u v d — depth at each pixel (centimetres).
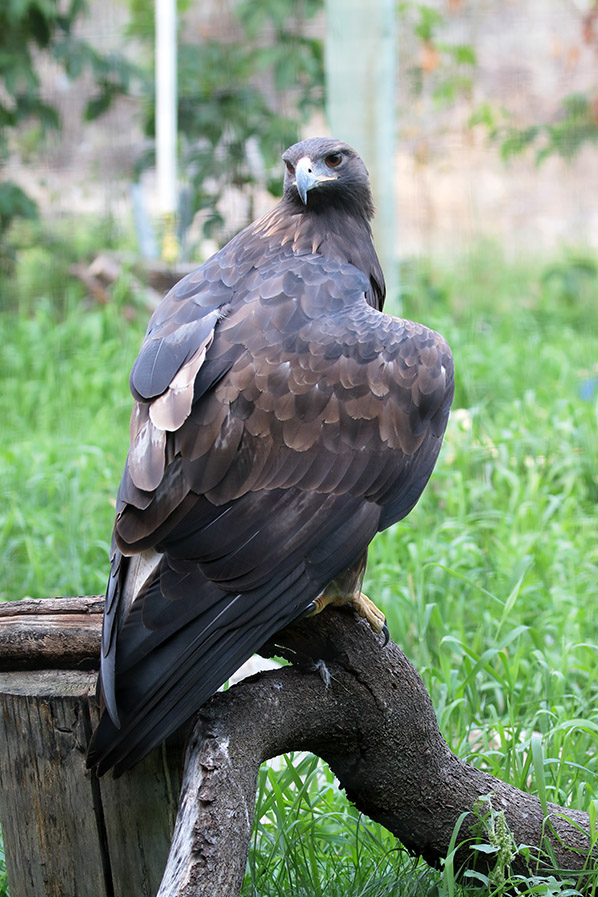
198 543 458
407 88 2019
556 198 2208
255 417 479
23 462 1119
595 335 1573
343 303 531
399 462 512
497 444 1070
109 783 499
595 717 689
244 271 558
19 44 1722
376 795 548
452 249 2031
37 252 1770
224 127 1725
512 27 2180
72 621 512
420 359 523
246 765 466
